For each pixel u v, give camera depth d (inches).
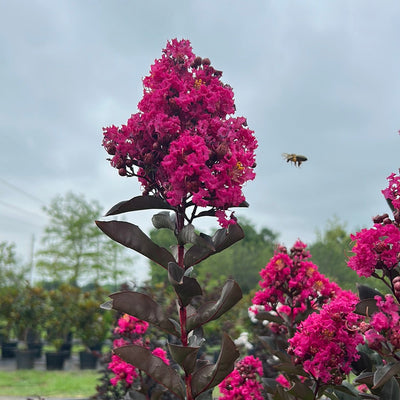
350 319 26.5
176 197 24.3
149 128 25.8
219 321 102.0
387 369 23.3
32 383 92.1
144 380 44.5
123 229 25.4
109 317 117.8
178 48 27.5
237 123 26.0
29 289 130.1
